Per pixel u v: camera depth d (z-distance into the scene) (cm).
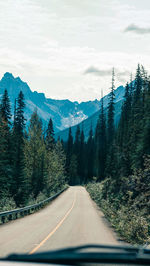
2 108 4412
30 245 1052
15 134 4356
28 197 4181
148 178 2208
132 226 1309
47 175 5678
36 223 1830
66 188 9150
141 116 4141
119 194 2631
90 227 1686
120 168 3716
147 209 1817
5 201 2566
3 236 1257
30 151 5156
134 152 3641
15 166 4172
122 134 5841
